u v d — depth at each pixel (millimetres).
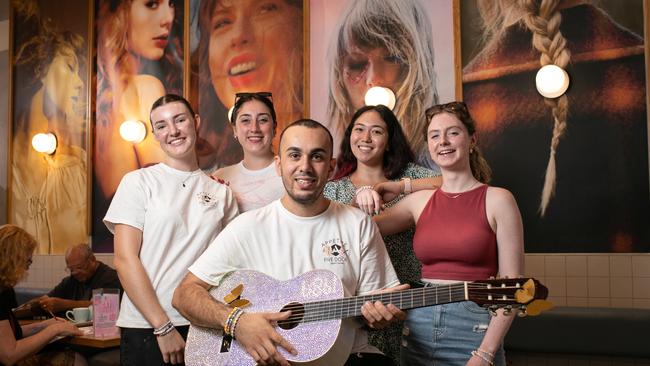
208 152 5797
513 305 1663
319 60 5227
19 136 7141
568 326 3695
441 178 2584
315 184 2029
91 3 6676
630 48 3990
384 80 4918
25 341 3088
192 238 2535
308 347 1921
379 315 1843
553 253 4160
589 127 4094
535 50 4316
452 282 2131
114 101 6488
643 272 3859
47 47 7008
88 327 3631
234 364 2029
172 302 2178
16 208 7098
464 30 4617
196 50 5961
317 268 2062
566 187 4148
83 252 4906
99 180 6500
